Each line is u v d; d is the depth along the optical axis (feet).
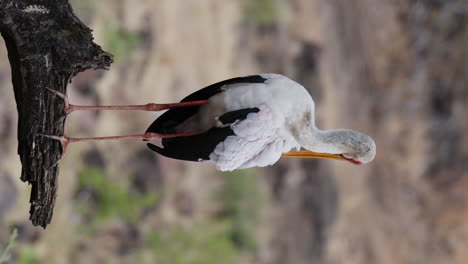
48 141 19.86
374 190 85.76
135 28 48.39
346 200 78.02
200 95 23.88
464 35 98.73
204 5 57.52
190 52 54.70
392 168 89.97
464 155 99.14
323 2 79.87
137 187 47.47
